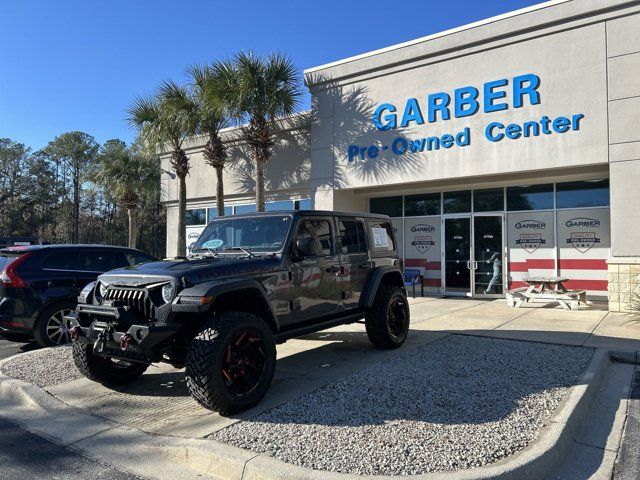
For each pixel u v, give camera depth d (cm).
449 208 1441
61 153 7231
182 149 1827
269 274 525
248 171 1702
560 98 1080
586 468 377
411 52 1280
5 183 7194
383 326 685
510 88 1144
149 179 2341
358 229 682
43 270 798
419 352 688
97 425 469
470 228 1404
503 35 1146
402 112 1305
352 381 549
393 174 1317
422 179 1266
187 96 1562
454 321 958
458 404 472
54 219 7412
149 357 468
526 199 1326
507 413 448
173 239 1972
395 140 1314
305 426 425
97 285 532
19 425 480
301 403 484
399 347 721
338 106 1420
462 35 1203
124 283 500
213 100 1413
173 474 372
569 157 1069
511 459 356
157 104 1616
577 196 1259
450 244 1438
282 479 338
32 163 7338
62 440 439
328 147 1441
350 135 1397
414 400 485
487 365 613
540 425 421
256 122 1445
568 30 1072
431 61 1254
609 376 613
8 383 579
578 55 1060
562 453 389
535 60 1111
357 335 833
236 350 463
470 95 1195
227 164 1758
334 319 624
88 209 7525
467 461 352
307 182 1545
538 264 1303
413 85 1286
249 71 1366
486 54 1176
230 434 412
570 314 1028
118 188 2316
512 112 1140
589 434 440
